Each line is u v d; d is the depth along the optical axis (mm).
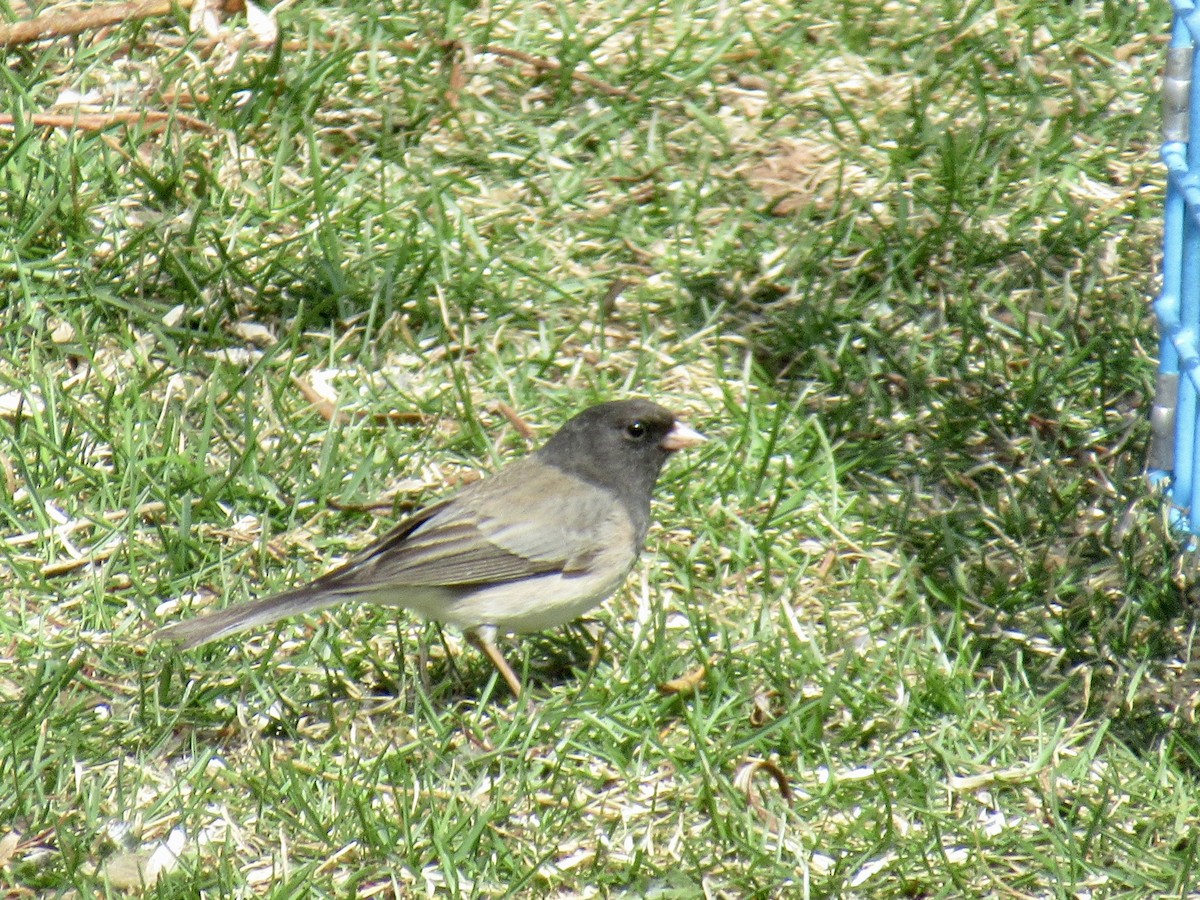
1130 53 13805
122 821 8227
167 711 8867
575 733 8820
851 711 8945
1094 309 11750
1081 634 9578
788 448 10867
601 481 9312
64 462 10242
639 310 11805
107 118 12320
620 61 13602
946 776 8641
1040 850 8172
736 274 12031
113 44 13000
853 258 12188
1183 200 9844
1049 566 9945
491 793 8398
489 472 10625
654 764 8758
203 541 10008
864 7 14055
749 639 9539
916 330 11664
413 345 11406
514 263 11859
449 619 9172
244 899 7758
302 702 9086
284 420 10758
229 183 12281
